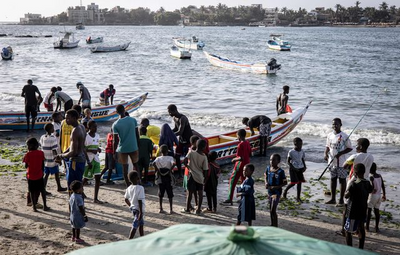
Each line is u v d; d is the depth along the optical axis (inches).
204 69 2092.8
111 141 472.1
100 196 436.8
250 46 4138.8
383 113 1063.0
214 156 399.5
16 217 364.8
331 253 103.0
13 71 1964.8
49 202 407.5
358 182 309.3
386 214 420.8
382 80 1729.8
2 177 487.2
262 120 633.0
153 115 994.1
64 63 2397.9
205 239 105.9
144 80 1673.2
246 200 343.9
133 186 319.3
